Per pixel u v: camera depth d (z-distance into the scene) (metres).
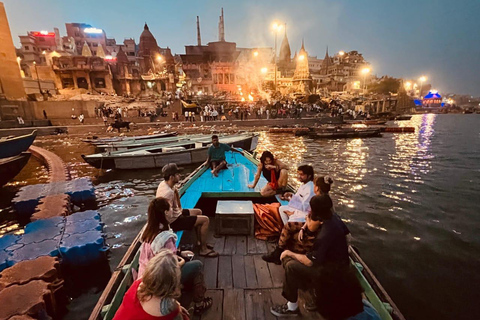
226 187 6.09
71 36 79.31
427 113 107.12
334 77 96.25
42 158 16.38
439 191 9.50
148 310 1.71
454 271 4.80
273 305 2.99
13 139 10.77
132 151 13.88
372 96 82.62
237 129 34.56
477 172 12.43
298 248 3.46
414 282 4.50
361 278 2.87
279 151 19.22
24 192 8.30
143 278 1.72
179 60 91.69
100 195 9.55
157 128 33.31
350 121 46.12
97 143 17.38
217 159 7.93
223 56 75.25
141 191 10.00
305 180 4.00
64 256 4.74
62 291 4.06
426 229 6.47
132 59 77.50
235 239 4.30
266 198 5.84
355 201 8.47
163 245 2.50
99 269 5.03
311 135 27.41
